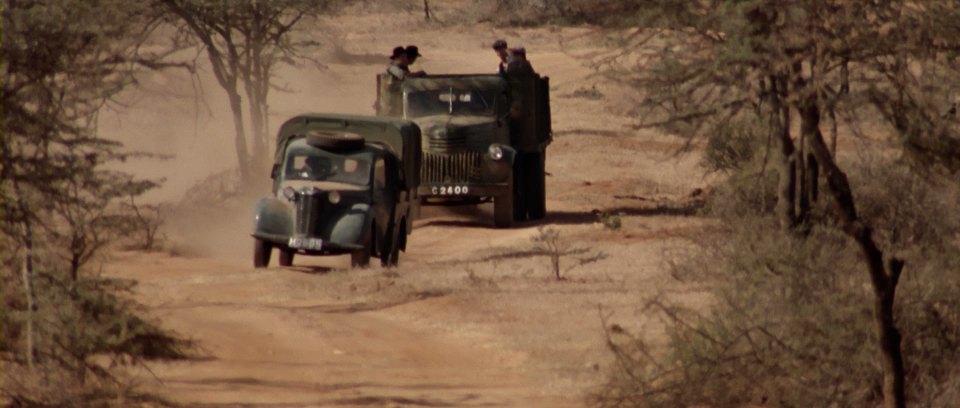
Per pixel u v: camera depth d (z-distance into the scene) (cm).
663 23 4500
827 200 6300
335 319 7288
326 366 6009
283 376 5744
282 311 7450
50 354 5003
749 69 4366
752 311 5125
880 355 4784
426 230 11800
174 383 5491
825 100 4288
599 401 5131
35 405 4781
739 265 5919
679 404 5012
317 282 8525
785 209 6316
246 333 6731
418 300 7881
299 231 9200
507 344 6581
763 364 4928
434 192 11850
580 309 7456
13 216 5062
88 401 4959
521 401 5266
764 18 4316
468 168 11850
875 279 4547
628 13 4591
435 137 11794
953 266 4934
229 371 5762
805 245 5631
